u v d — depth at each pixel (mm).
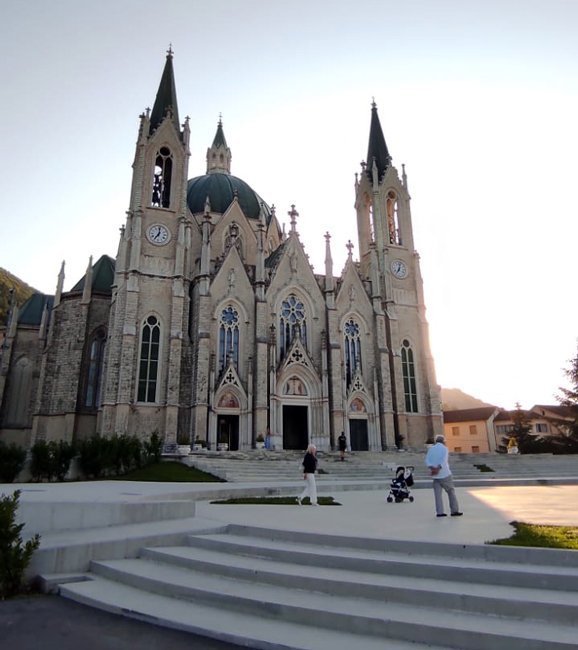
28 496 18906
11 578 11531
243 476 34188
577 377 72812
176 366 50906
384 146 74625
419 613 8578
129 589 11242
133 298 51750
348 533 12289
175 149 59906
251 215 73625
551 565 9672
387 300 63875
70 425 52469
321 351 57688
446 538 11422
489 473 40312
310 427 54906
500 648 7473
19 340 62062
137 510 15648
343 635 8375
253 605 9500
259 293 56375
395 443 58125
